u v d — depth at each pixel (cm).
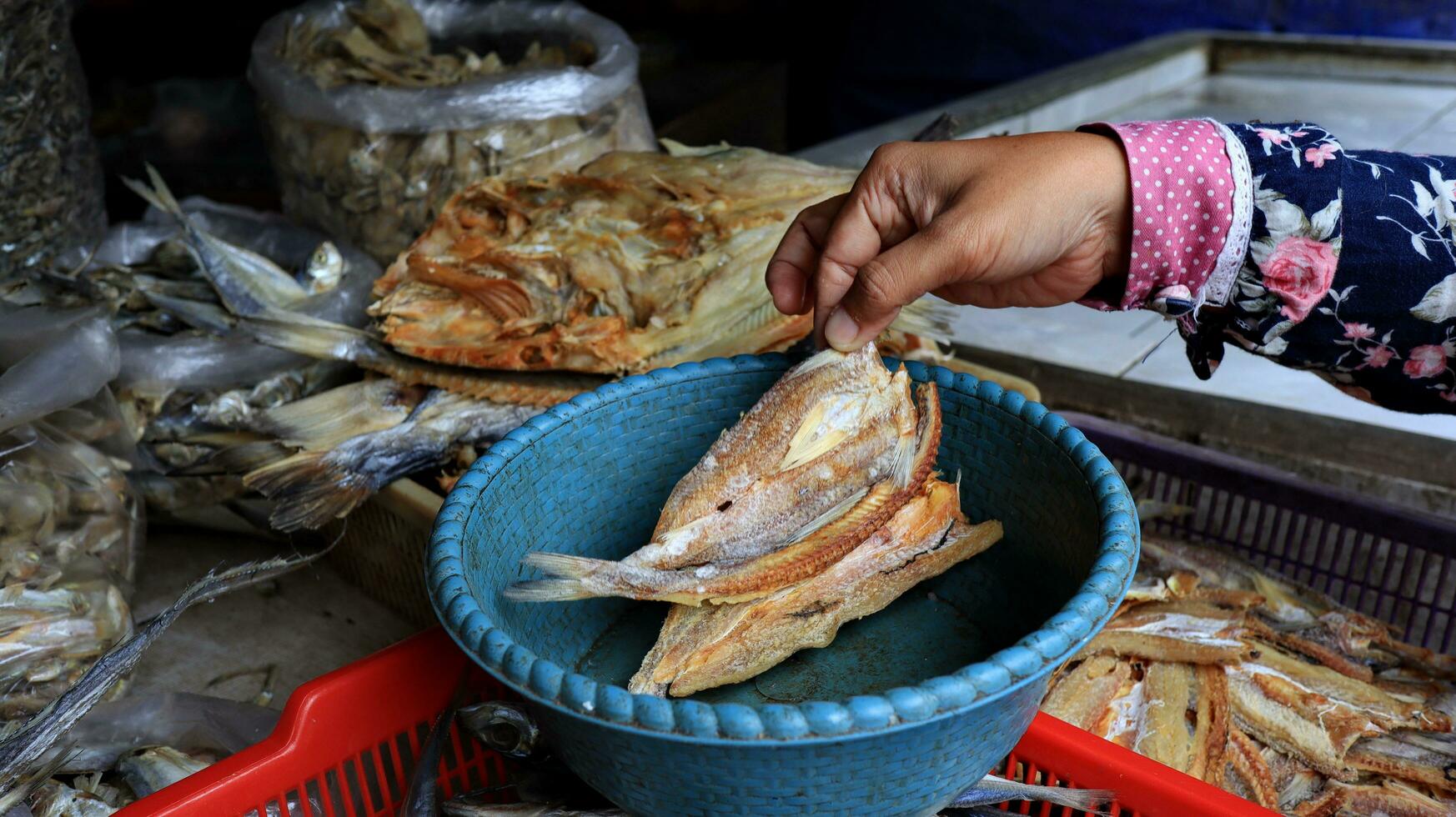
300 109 243
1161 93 474
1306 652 179
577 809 134
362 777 137
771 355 147
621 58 261
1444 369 134
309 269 231
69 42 253
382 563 205
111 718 161
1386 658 179
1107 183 121
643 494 147
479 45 302
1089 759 127
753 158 213
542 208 208
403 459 189
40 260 248
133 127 528
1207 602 183
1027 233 118
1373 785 160
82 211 263
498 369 196
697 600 125
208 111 532
